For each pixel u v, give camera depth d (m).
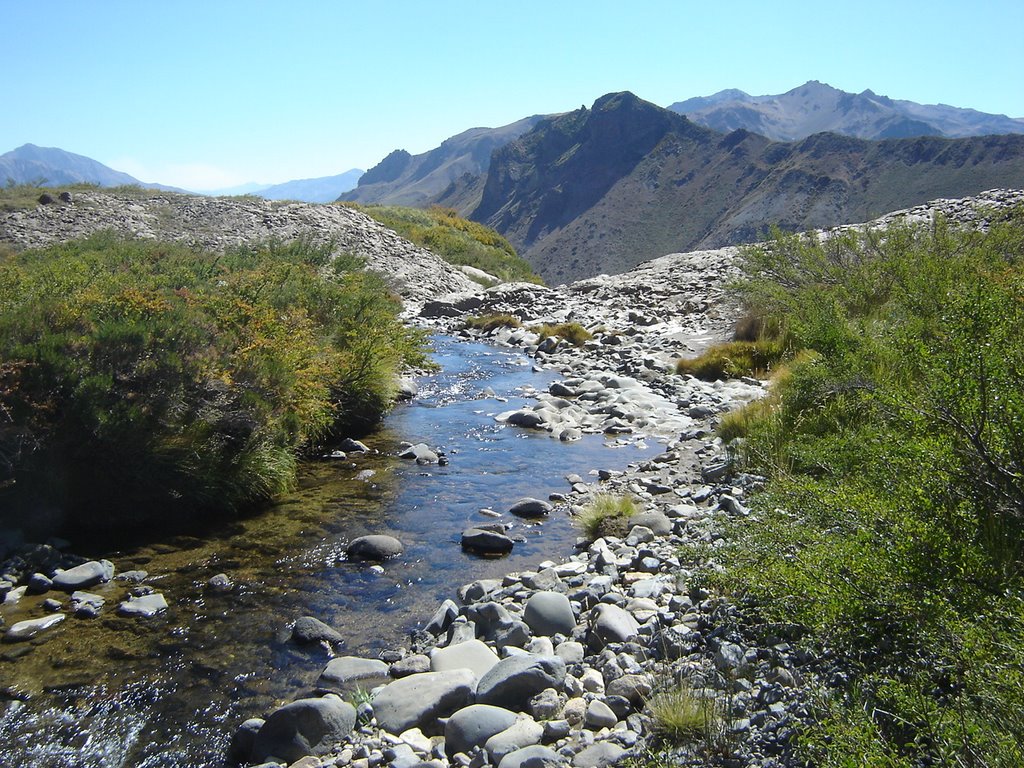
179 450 7.42
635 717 4.03
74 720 4.43
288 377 8.92
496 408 12.56
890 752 2.98
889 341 7.24
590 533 7.11
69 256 15.88
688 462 8.99
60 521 6.97
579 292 27.48
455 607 5.66
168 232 29.59
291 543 7.04
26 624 5.40
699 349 16.39
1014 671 2.87
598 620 5.07
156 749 4.20
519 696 4.40
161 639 5.33
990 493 4.00
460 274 35.47
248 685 4.81
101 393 7.19
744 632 4.54
